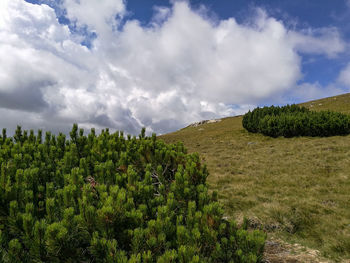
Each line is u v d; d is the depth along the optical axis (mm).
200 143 25047
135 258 1873
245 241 2715
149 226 2346
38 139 5090
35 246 1894
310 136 21844
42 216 2543
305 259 4656
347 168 11422
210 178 11516
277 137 23516
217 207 3066
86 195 2547
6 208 2273
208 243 2686
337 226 6047
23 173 2875
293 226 6148
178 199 3506
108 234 2221
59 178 3338
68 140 4895
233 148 20453
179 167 4309
